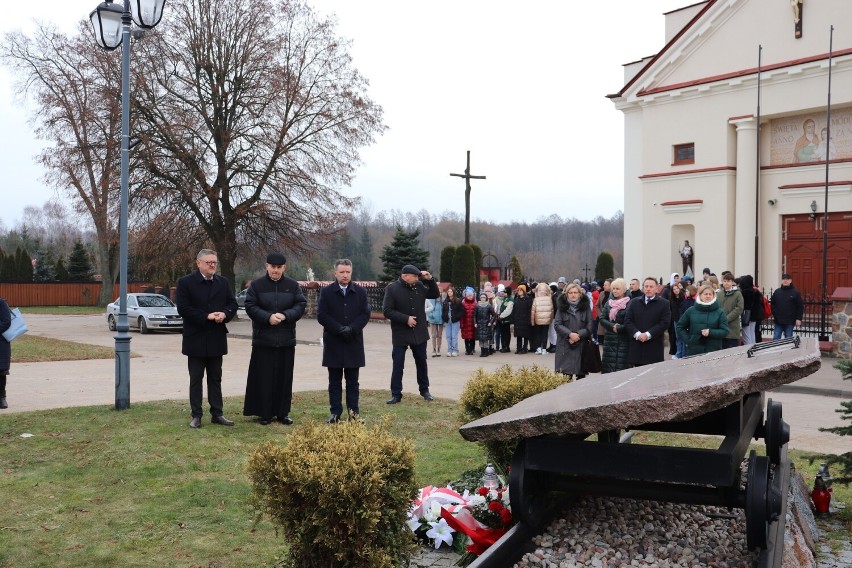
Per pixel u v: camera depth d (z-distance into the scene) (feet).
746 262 83.61
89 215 132.98
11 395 38.24
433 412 32.17
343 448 12.51
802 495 17.60
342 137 108.58
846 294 57.00
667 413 9.68
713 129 86.02
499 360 59.88
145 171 101.19
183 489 20.43
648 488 11.68
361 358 30.27
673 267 90.43
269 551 15.98
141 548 16.20
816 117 80.38
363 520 12.07
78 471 22.25
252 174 105.81
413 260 120.37
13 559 15.51
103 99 101.50
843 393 40.11
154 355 62.08
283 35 106.11
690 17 96.99
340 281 29.89
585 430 10.01
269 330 29.12
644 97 91.56
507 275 122.93
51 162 114.83
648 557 12.18
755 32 82.28
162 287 158.61
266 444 13.09
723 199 85.25
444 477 21.15
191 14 103.30
